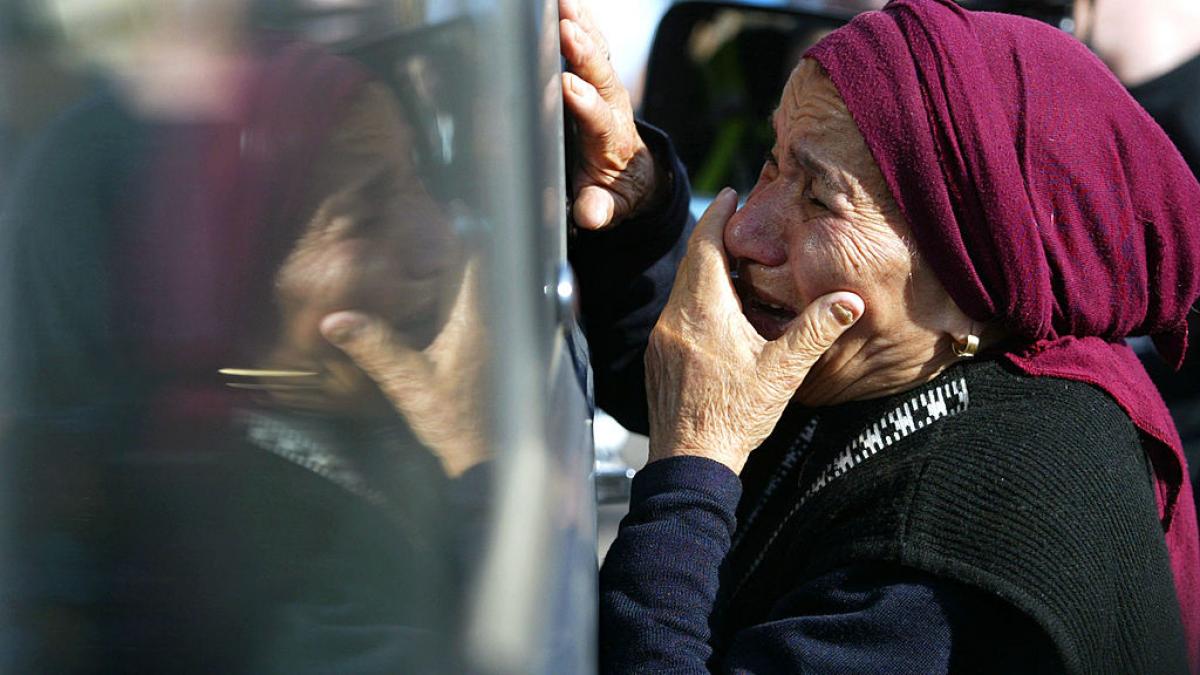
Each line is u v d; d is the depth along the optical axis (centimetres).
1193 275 541
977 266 496
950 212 491
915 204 495
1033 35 512
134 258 345
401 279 354
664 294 672
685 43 1241
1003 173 486
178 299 347
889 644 469
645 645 467
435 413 357
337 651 357
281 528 353
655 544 488
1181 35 930
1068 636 464
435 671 358
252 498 352
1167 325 552
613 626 477
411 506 357
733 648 496
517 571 360
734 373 522
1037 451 492
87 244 345
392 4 349
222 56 343
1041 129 496
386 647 357
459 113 355
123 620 353
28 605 353
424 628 358
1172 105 914
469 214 357
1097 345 544
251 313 349
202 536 352
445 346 357
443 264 356
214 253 347
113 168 343
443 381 357
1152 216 524
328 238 350
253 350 350
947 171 489
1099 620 478
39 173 343
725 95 1245
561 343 408
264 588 354
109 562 351
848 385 543
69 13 339
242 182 346
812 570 513
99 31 340
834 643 473
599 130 606
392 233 353
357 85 348
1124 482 508
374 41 349
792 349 517
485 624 359
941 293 516
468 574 358
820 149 516
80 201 344
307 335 351
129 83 342
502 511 359
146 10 339
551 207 391
